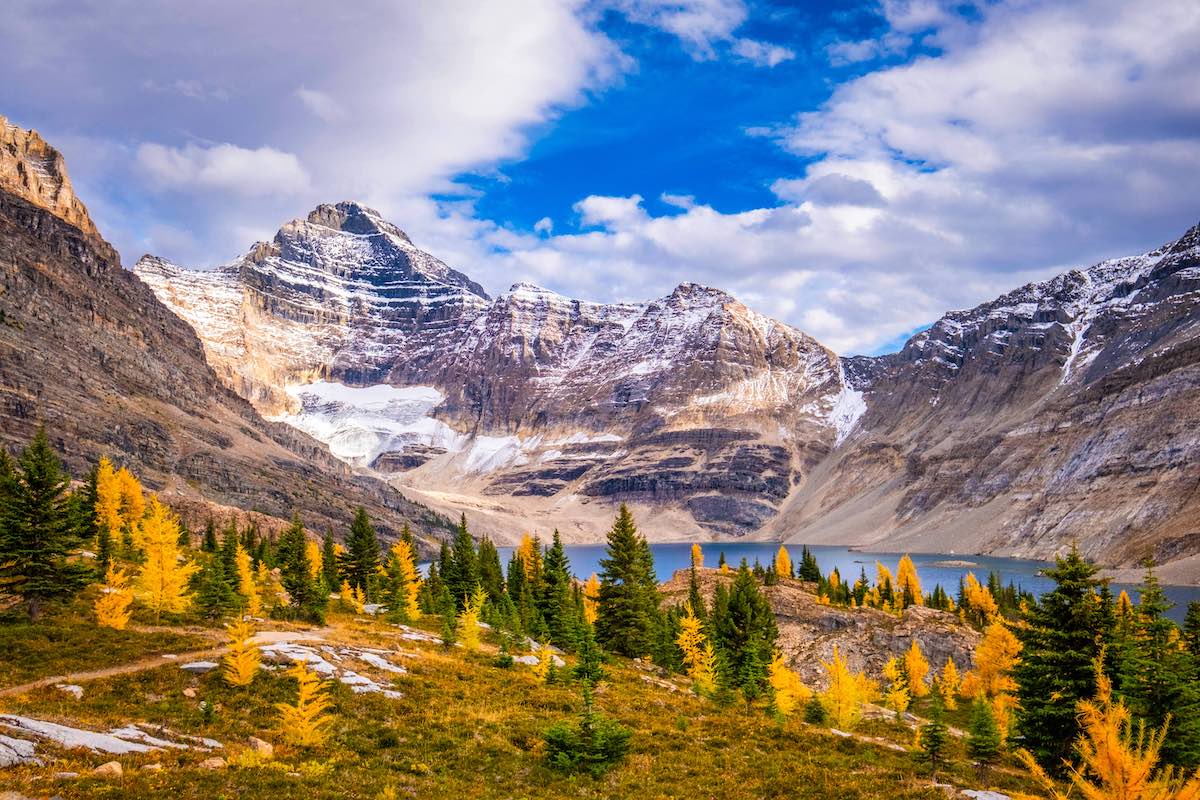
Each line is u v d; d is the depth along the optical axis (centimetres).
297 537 12000
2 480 6053
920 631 10531
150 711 3666
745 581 10394
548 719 4419
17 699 3462
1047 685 3934
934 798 3219
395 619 8431
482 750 3756
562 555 10619
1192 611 5038
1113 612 3988
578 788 3347
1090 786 1997
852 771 3831
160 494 19112
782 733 4597
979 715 4688
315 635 6069
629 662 8338
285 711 3547
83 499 9681
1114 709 2069
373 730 3847
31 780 2331
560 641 8712
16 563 5197
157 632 5366
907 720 7044
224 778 2794
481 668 5756
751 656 6819
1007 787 3809
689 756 3938
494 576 12288
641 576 9381
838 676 6156
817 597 12619
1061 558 4131
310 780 2992
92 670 4344
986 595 13212
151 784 2569
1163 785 1877
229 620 6147
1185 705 3762
